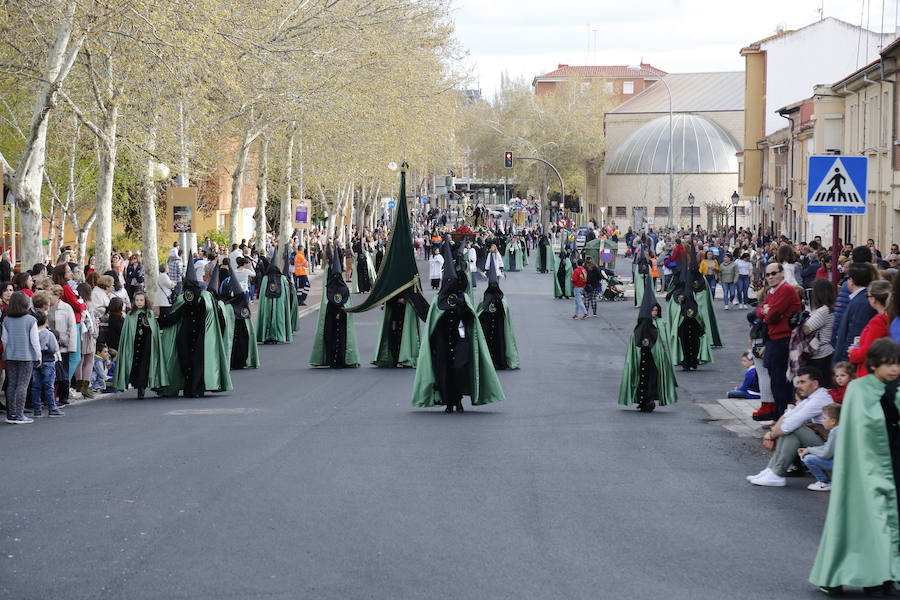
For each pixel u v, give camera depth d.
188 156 28.67
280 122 39.94
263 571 7.72
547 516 9.32
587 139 102.69
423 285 49.38
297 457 12.05
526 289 46.97
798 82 67.88
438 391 15.82
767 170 68.44
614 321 32.59
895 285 9.25
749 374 17.20
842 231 44.53
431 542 8.48
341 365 22.23
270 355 25.02
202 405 16.98
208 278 23.36
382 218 97.75
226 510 9.52
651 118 116.12
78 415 16.02
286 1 31.23
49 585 7.46
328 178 52.66
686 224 106.94
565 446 12.84
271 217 69.75
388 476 10.98
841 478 7.25
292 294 30.16
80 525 9.08
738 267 36.31
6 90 28.72
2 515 9.45
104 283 19.42
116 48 22.78
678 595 7.20
